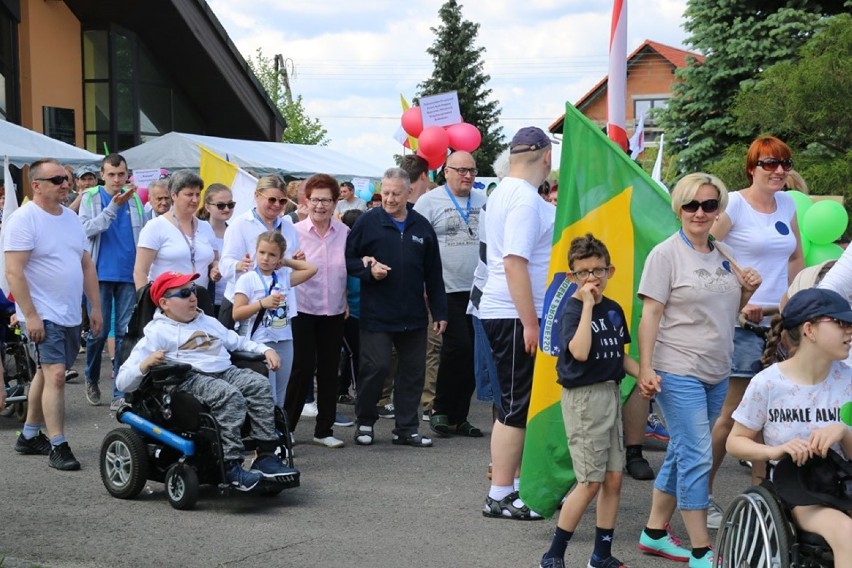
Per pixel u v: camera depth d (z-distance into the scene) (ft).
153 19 79.46
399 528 19.80
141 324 22.74
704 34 74.95
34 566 17.15
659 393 17.65
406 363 27.55
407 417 27.66
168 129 86.17
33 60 75.25
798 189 25.88
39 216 23.97
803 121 57.77
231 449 20.59
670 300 17.49
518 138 20.10
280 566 17.43
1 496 21.84
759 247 20.39
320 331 27.27
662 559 18.12
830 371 14.87
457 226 28.94
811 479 14.15
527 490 18.83
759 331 20.06
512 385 20.17
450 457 26.25
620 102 27.96
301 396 27.22
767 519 13.98
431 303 27.73
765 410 14.98
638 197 19.12
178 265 28.22
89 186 41.93
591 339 16.78
